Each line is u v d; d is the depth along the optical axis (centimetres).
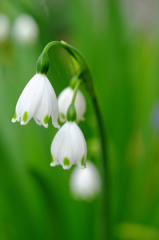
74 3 53
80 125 42
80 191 38
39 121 28
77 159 28
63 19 78
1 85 43
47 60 28
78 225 40
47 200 35
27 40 54
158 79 47
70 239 39
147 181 44
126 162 46
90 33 51
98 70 49
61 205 38
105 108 48
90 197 38
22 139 41
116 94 48
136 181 44
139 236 38
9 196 39
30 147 41
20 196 38
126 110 48
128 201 43
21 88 43
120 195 44
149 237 38
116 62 49
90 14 52
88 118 41
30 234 39
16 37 55
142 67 51
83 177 38
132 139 50
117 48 49
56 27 77
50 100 28
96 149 36
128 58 51
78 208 40
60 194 38
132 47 53
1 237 40
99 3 53
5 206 39
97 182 38
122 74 48
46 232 39
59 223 37
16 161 40
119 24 50
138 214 42
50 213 36
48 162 40
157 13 53
